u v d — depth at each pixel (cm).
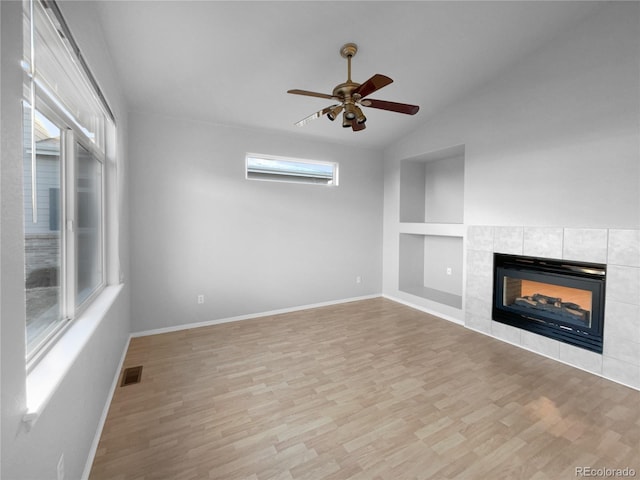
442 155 458
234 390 244
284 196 440
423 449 182
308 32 253
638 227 249
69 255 175
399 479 161
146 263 357
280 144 435
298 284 456
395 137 477
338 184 486
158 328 365
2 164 81
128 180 340
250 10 225
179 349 319
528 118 319
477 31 279
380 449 183
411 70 322
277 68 293
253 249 420
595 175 272
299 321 407
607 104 263
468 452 180
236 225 407
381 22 253
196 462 172
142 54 258
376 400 231
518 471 167
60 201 170
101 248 258
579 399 234
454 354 310
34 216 95
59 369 119
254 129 412
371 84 217
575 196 285
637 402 230
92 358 177
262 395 237
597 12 268
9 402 82
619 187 258
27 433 94
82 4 167
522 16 267
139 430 197
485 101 358
